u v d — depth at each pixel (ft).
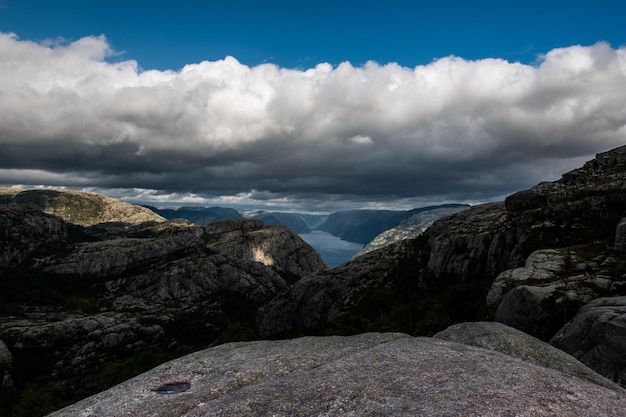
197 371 69.77
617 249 252.01
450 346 67.92
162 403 54.75
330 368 57.93
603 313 137.39
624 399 46.26
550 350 72.54
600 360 124.98
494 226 494.59
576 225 353.31
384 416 40.01
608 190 370.73
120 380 343.05
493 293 239.71
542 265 255.50
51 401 397.80
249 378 62.03
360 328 427.74
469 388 46.29
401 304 417.08
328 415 41.88
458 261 472.03
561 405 41.70
